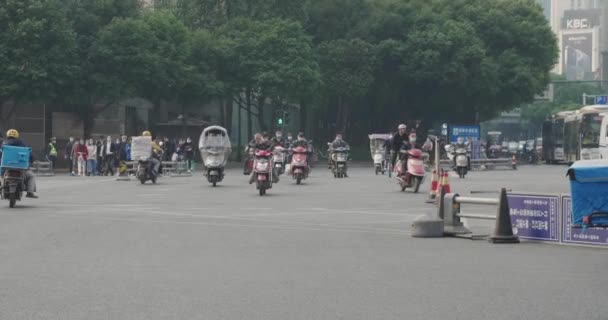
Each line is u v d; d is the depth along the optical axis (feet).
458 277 35.70
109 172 175.32
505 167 208.13
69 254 43.21
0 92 172.04
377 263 40.19
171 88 205.26
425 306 28.96
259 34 221.66
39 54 175.83
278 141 130.93
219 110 303.07
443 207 53.42
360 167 214.48
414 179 97.86
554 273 37.06
